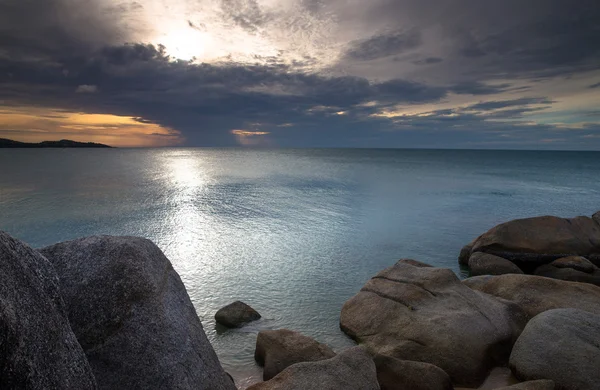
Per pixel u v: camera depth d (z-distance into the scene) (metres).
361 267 17.77
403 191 44.38
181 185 48.09
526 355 8.76
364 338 10.81
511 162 123.44
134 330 5.11
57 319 3.75
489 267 16.98
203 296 14.30
